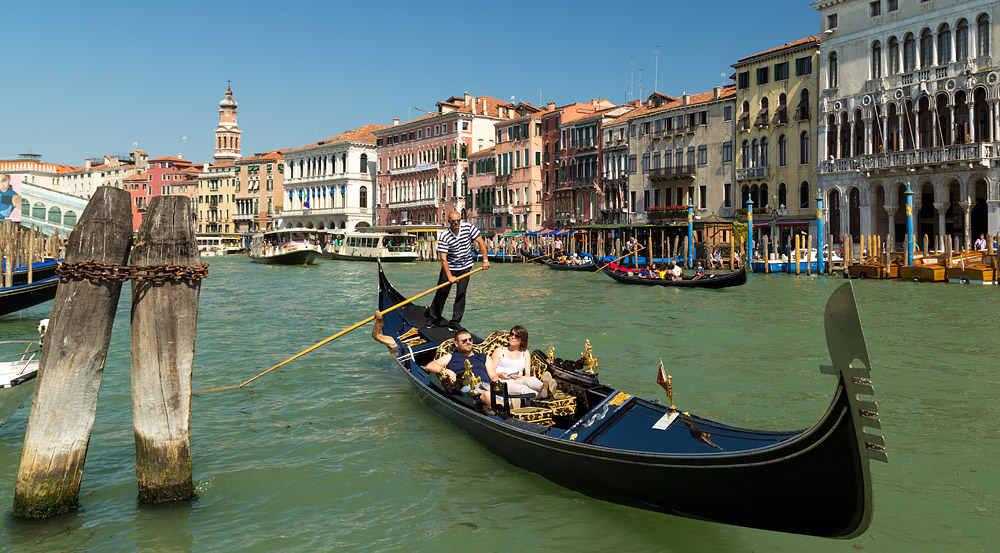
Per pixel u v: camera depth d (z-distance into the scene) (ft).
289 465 22.38
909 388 31.55
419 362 31.63
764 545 17.01
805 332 48.67
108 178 344.28
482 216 213.05
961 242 116.78
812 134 128.88
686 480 16.29
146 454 18.88
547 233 168.04
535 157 195.42
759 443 16.01
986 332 47.73
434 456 23.17
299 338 48.16
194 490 20.30
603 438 18.67
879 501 19.26
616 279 101.96
